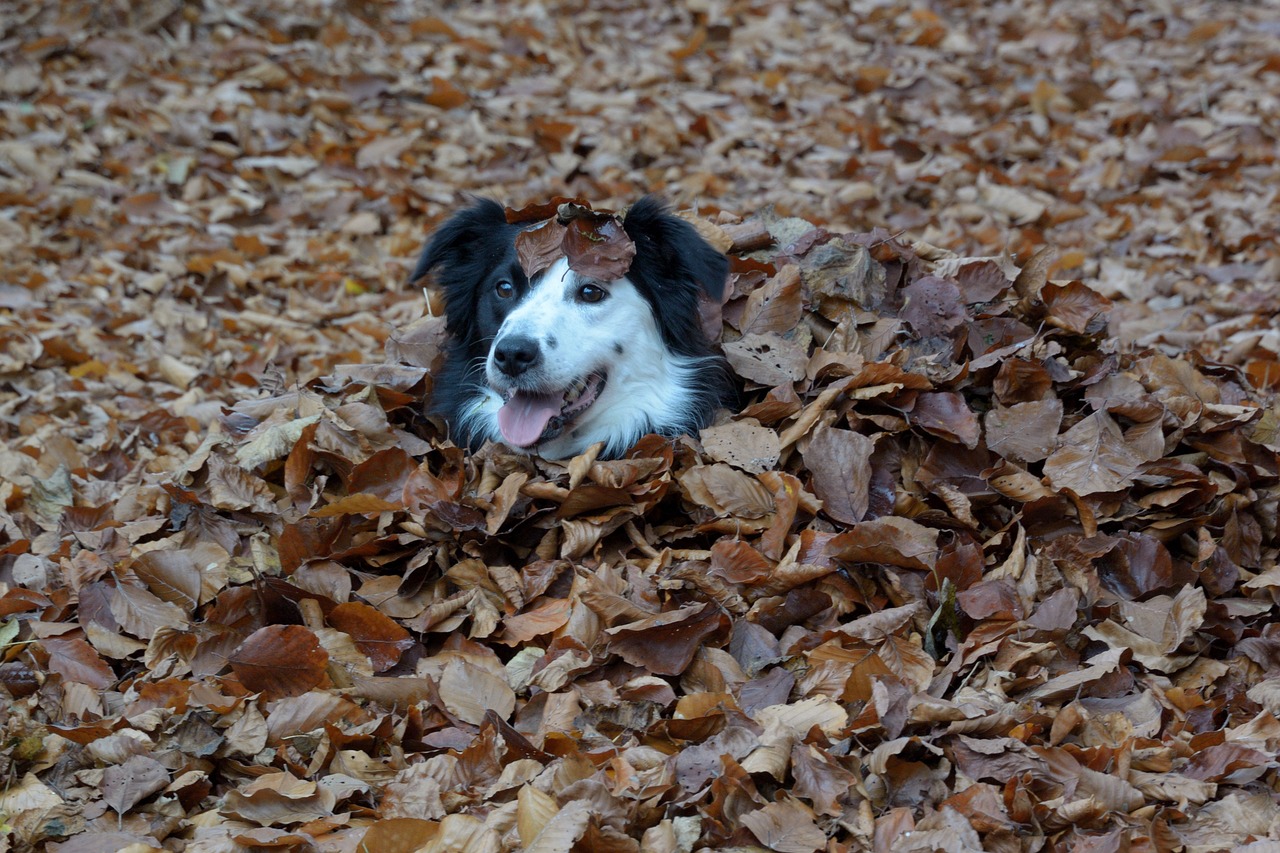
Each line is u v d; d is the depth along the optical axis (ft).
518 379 12.43
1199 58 32.71
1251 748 9.48
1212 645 11.45
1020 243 22.90
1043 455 12.44
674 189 25.94
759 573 11.35
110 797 9.41
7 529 13.61
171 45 30.89
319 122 28.78
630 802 8.84
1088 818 8.89
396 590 11.73
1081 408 13.05
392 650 11.21
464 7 36.47
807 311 13.70
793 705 10.03
